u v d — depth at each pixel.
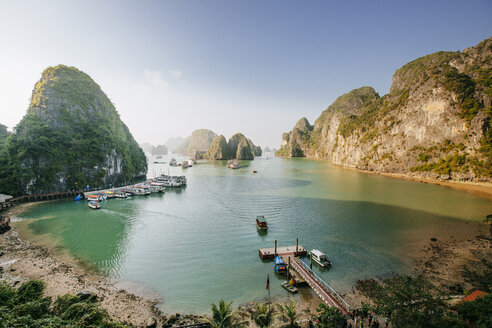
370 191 91.12
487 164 98.44
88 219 61.00
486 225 52.88
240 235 48.81
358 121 198.12
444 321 18.48
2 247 43.91
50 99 108.44
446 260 37.59
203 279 33.44
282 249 41.00
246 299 29.16
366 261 37.75
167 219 60.22
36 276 33.47
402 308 21.66
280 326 22.95
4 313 18.14
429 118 126.69
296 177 132.50
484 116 105.75
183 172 166.12
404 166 133.62
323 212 64.19
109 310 26.23
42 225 56.53
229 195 87.38
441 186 100.12
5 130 126.12
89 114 121.00
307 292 30.48
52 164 91.62
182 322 24.56
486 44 150.25
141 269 36.12
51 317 19.66
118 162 116.69
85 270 35.75
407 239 45.97
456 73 127.56
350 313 24.67
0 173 84.44
